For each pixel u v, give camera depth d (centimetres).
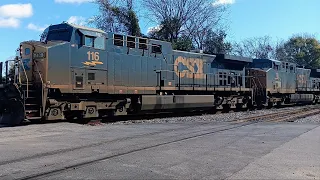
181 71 1969
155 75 1798
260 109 2611
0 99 1356
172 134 1109
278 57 6788
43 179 564
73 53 1416
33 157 729
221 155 771
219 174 607
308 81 3531
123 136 1054
